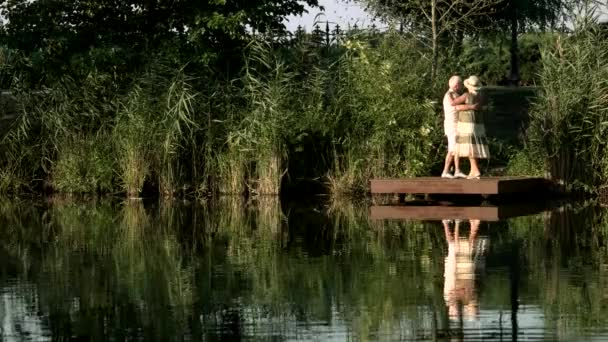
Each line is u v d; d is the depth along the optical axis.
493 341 9.51
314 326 10.17
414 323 10.24
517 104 35.31
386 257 14.27
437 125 23.48
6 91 25.48
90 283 12.62
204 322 10.41
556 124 22.44
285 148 23.58
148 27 26.78
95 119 24.80
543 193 22.64
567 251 14.58
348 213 20.16
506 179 21.31
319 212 20.47
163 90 24.08
